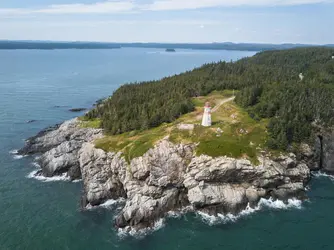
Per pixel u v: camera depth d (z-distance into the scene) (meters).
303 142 79.44
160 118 92.50
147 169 67.62
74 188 75.94
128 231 57.78
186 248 52.81
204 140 72.88
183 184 67.56
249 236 55.38
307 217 60.59
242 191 65.06
